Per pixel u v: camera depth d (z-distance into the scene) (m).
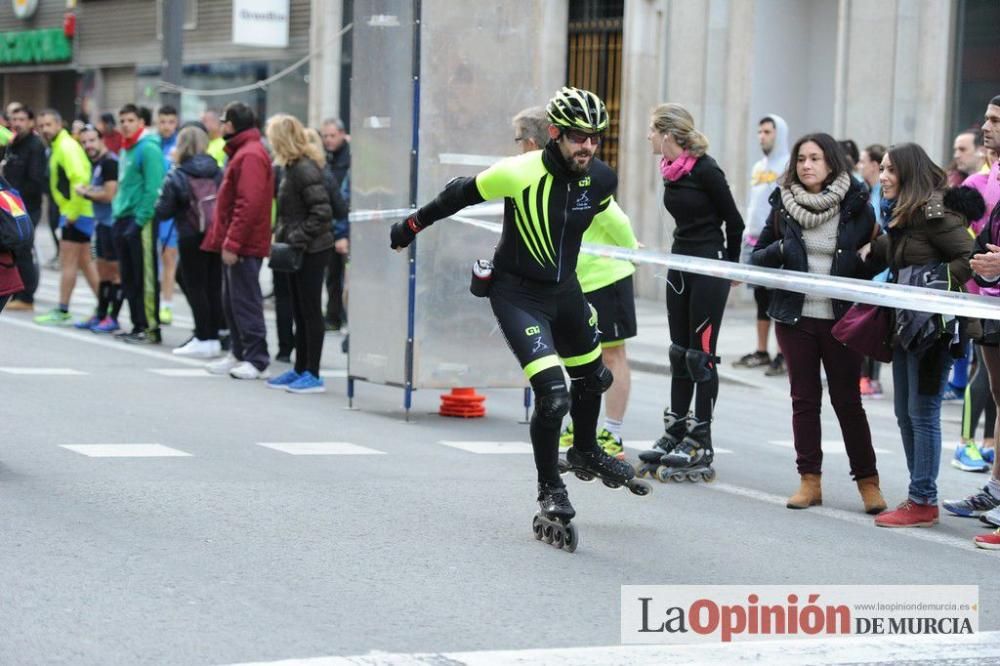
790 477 23.94
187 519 18.23
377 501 19.91
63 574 15.44
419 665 13.06
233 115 31.45
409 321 27.00
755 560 17.88
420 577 16.14
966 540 19.75
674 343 23.05
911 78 46.12
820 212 20.67
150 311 37.47
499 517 19.36
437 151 26.42
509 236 17.77
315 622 14.24
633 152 53.78
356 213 28.00
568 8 57.41
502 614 14.90
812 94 53.19
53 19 89.50
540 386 17.48
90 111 74.25
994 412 25.59
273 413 27.34
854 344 20.20
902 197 19.83
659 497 21.56
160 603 14.59
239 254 31.56
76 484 19.94
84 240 40.78
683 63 51.81
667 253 22.64
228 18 74.06
